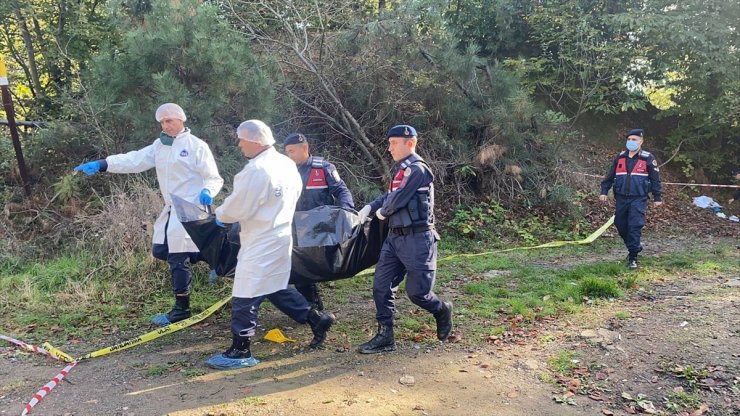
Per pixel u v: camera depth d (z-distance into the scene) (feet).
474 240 29.37
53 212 25.84
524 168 33.81
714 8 37.52
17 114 36.63
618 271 22.75
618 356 14.29
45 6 34.06
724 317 16.35
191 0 25.04
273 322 17.37
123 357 14.90
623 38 38.58
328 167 16.74
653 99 45.19
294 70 30.71
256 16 29.86
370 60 30.73
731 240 30.22
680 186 39.52
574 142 39.83
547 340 15.53
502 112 32.42
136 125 23.80
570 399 12.36
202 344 15.79
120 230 22.18
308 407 11.82
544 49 40.09
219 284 20.92
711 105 38.81
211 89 24.14
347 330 16.66
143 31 24.61
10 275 21.98
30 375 13.88
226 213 13.16
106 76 24.35
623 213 23.91
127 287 20.39
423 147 32.42
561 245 28.53
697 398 12.26
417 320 17.26
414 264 14.06
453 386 12.93
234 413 11.54
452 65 31.63
